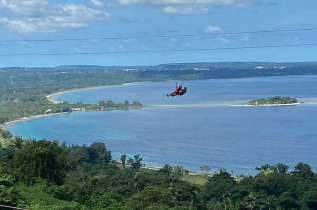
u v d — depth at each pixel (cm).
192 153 18275
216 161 16675
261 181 11088
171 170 14225
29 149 6775
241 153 18000
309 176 12019
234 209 9219
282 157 17050
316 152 17862
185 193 9038
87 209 5209
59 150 6931
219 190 10862
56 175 6781
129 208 6344
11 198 4394
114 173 12600
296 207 10262
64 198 6178
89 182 7688
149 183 10706
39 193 5675
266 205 9938
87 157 15375
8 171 6322
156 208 6556
